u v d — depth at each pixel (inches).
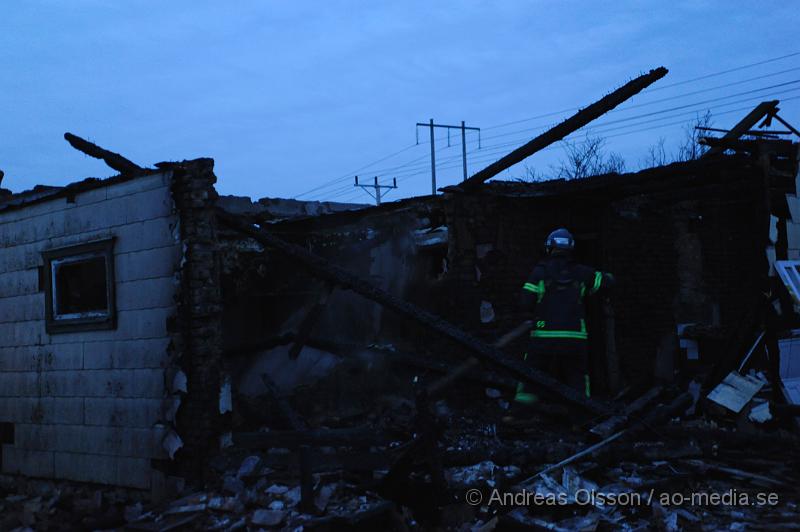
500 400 327.9
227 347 343.0
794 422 267.0
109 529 231.5
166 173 252.5
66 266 289.7
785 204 297.7
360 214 373.4
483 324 335.9
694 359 402.0
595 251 382.0
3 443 312.0
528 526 181.3
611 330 375.9
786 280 281.1
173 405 247.6
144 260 259.1
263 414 296.7
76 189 281.1
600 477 212.5
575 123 315.6
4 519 260.4
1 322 316.2
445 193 336.2
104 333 272.4
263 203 402.6
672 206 410.0
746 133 333.4
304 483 204.5
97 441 273.0
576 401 243.1
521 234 355.3
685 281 410.3
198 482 239.9
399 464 200.4
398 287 364.5
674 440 234.2
